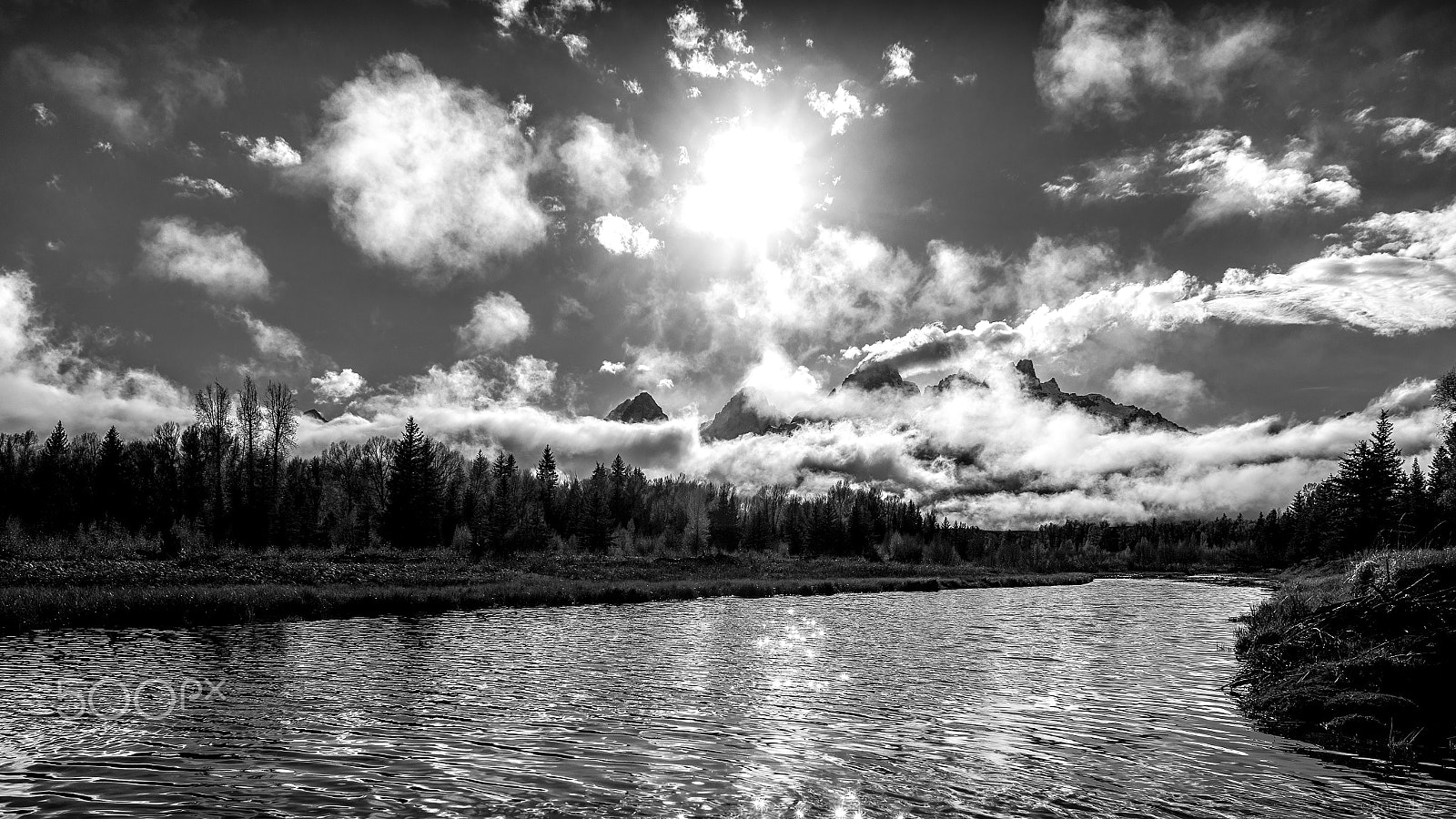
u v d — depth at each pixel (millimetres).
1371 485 97562
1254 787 16281
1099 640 41438
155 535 88500
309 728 20141
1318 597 35000
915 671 30766
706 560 113625
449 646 35594
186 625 41438
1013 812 14727
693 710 23172
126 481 100312
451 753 18047
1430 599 25812
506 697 24484
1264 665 27281
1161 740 20016
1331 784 16516
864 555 155500
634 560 106750
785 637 41531
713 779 16500
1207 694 26094
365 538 105875
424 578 69875
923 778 16703
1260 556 172375
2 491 97750
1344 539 99250
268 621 44344
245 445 107875
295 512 98938
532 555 100750
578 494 139250
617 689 26219
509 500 116062
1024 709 23766
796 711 23266
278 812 14156
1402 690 22094
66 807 14211
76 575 55344
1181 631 46219
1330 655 25312
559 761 17625
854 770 17266
